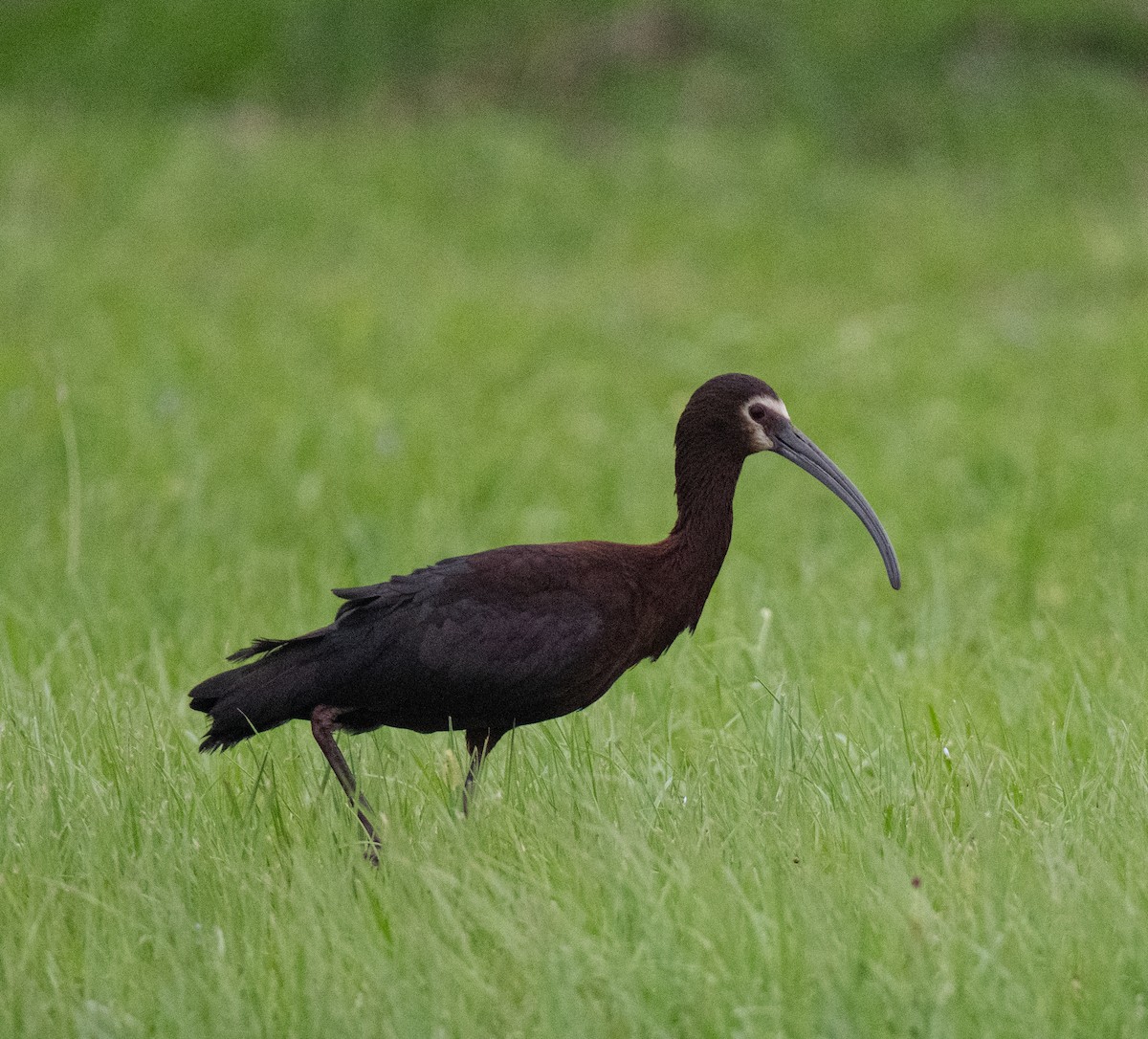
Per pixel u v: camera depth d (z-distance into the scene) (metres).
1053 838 6.54
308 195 31.31
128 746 7.63
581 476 15.05
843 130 36.62
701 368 21.12
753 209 32.59
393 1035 5.26
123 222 29.17
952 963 5.58
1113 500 14.02
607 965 5.53
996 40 39.19
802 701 8.42
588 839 6.66
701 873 6.18
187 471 14.30
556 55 38.97
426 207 31.69
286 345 20.55
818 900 5.99
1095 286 28.05
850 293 28.20
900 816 6.93
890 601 11.34
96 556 11.80
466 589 7.23
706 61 38.34
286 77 38.88
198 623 10.30
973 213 32.84
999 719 8.34
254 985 5.58
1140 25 39.88
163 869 6.43
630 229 31.12
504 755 8.14
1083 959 5.68
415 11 40.72
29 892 6.38
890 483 14.82
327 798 7.30
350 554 12.04
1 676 8.80
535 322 23.44
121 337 20.22
